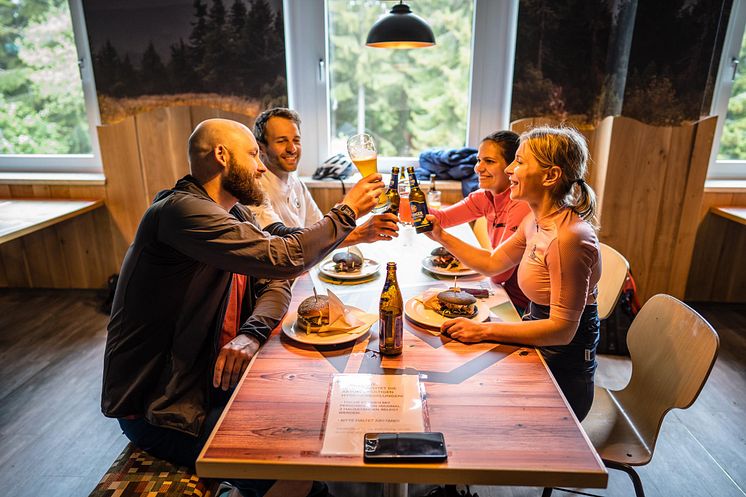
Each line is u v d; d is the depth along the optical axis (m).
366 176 1.49
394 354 1.32
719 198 3.20
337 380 1.21
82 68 3.28
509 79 3.21
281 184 2.26
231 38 3.08
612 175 3.03
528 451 0.99
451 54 3.30
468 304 1.48
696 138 2.95
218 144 1.36
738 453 2.08
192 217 1.28
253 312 1.53
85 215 3.44
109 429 2.22
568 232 1.37
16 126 3.46
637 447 1.47
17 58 3.32
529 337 1.37
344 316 1.43
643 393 1.59
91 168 3.52
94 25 3.06
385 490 1.27
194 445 1.35
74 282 3.60
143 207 3.40
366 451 0.98
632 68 2.85
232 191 1.42
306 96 3.37
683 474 1.97
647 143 2.97
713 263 3.33
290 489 1.38
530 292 1.53
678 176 3.03
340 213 1.38
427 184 3.21
